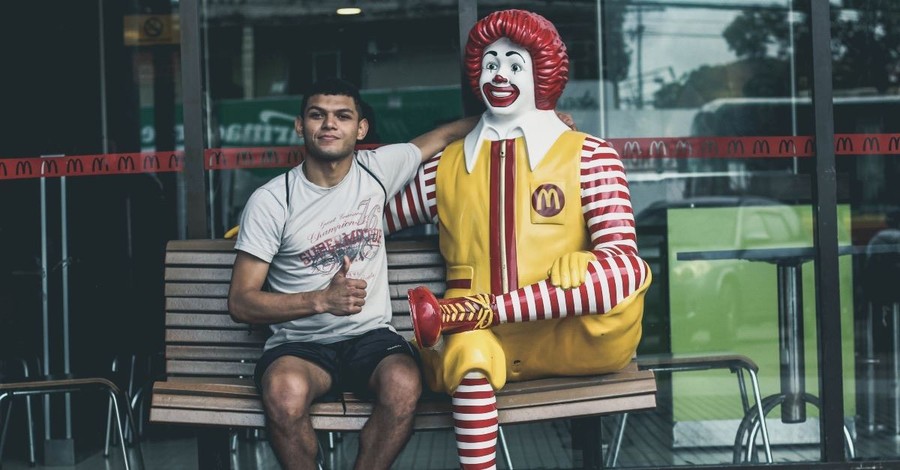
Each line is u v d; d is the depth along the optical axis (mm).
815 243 4207
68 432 4699
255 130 5074
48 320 4852
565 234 3402
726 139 4723
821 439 4215
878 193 4660
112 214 4840
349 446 4496
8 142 4836
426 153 3697
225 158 4742
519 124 3490
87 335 4855
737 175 4703
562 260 3230
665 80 4906
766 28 4891
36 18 4914
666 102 4910
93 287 4852
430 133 3756
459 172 3523
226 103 5070
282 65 5047
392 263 3828
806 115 4879
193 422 3352
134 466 4535
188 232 4035
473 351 3150
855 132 4699
